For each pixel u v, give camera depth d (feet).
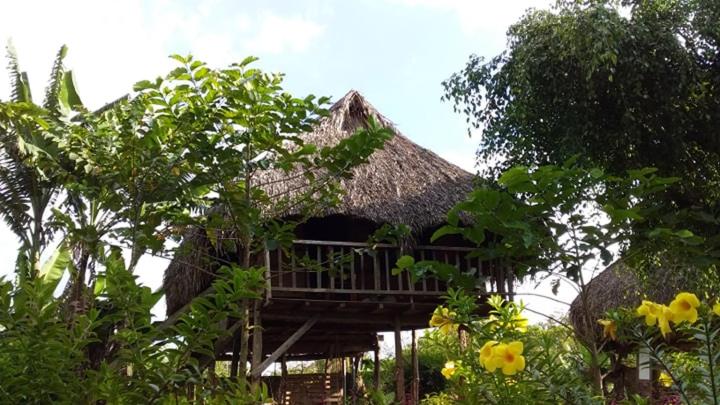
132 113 13.85
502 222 11.01
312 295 30.81
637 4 26.32
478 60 28.07
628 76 24.23
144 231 13.70
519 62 25.84
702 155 26.81
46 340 9.11
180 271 32.09
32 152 24.23
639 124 25.53
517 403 9.18
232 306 10.25
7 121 26.68
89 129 15.29
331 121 35.24
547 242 11.07
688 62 24.29
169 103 13.38
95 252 13.03
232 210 13.58
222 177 13.37
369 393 11.76
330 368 46.78
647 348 8.53
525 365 9.09
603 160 25.99
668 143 25.48
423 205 31.65
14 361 9.25
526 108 25.68
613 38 23.76
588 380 10.19
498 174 26.78
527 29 26.63
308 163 14.43
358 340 45.11
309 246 32.04
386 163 33.91
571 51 24.23
